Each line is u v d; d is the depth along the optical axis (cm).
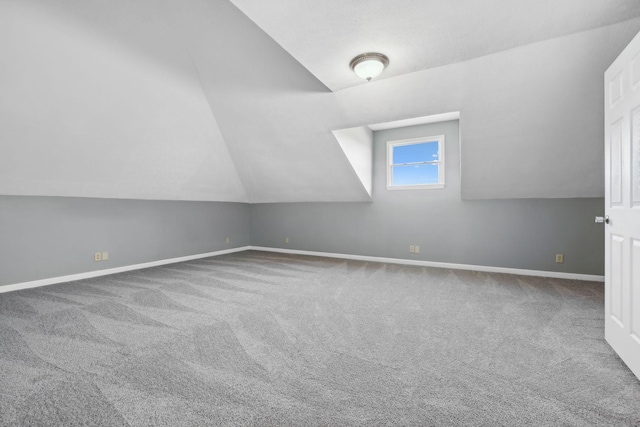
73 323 246
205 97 396
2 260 336
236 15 266
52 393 154
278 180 551
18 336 221
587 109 296
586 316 265
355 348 206
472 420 136
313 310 281
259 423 134
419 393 156
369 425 133
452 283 380
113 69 298
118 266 441
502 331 233
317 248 596
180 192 508
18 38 237
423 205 490
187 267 477
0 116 275
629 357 176
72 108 304
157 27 285
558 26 221
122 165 397
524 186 402
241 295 328
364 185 501
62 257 383
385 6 195
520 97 299
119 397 152
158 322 250
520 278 404
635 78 167
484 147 365
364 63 256
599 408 144
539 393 156
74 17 246
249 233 678
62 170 354
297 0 188
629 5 198
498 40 238
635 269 169
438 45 244
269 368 180
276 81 343
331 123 388
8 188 332
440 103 322
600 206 384
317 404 147
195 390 158
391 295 329
